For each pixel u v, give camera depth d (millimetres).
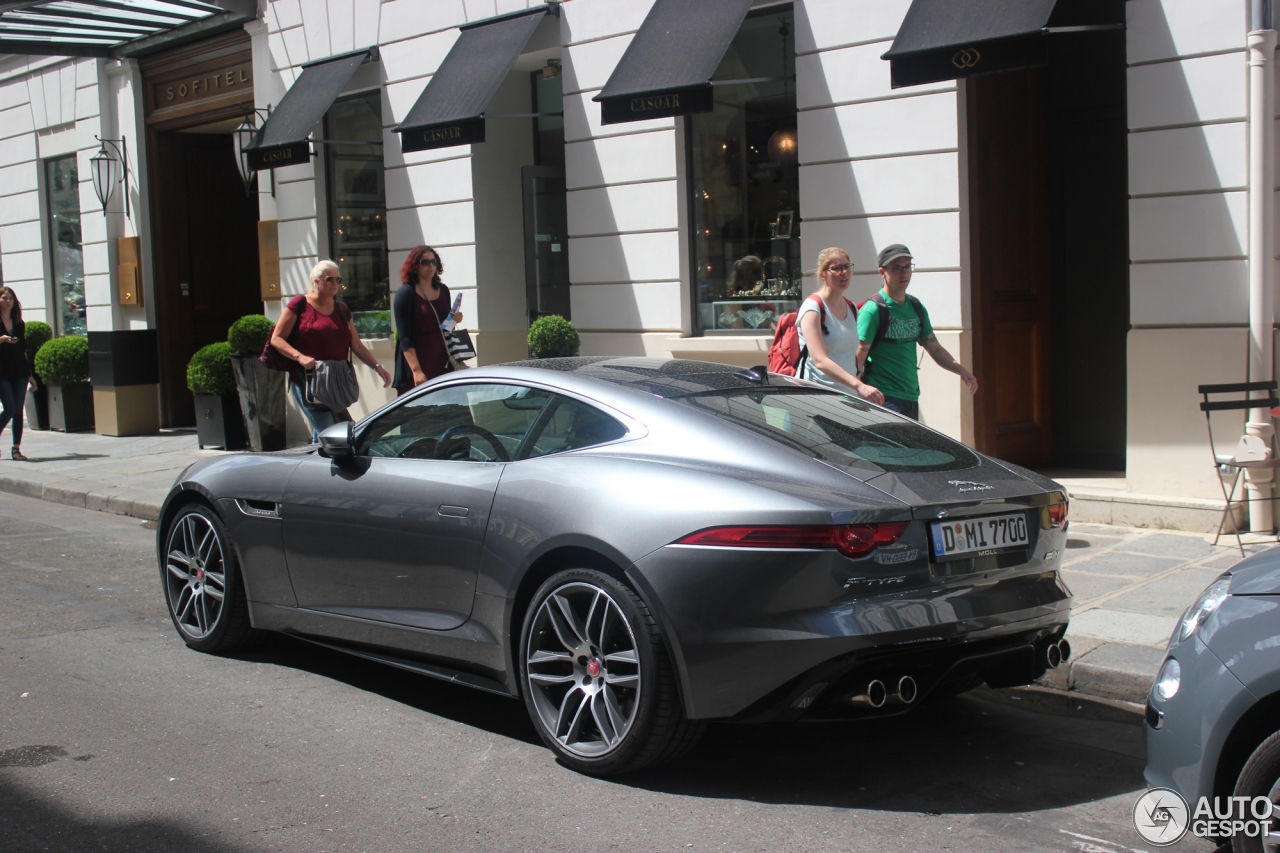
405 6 12070
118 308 15992
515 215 11945
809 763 4414
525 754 4488
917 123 8516
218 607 5750
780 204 9594
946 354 7012
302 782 4188
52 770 4285
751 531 3820
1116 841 3709
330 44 12844
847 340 6738
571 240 10922
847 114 8883
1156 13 7547
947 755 4512
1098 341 9141
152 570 7918
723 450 4160
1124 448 9039
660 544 3953
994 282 8766
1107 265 9062
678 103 9164
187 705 5055
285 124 12453
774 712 3865
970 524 4031
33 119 16953
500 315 11875
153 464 12258
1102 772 4332
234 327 12625
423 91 11289
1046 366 9336
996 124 8750
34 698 5133
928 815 3920
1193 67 7430
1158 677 3398
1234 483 6961
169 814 3887
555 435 4566
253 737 4660
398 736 4688
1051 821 3873
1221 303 7430
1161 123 7590
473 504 4566
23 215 17406
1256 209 7195
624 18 10344
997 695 5250
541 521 4289
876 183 8773
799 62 9109
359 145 12906
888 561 3834
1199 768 3199
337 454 5105
